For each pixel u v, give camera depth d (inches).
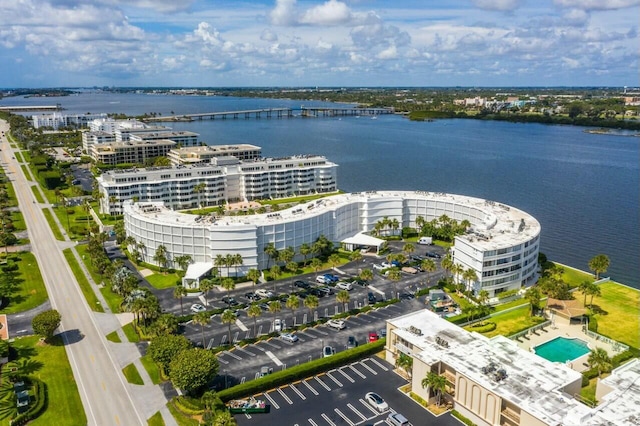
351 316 7101.4
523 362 5128.0
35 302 7500.0
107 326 6756.9
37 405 4990.2
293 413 4982.8
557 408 4377.5
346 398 5231.3
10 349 6117.1
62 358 5944.9
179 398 5093.5
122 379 5531.5
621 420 4249.5
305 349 6181.1
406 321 6087.6
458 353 5300.2
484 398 4704.7
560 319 6988.2
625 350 6131.9
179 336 5693.9
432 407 5088.6
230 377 5556.1
